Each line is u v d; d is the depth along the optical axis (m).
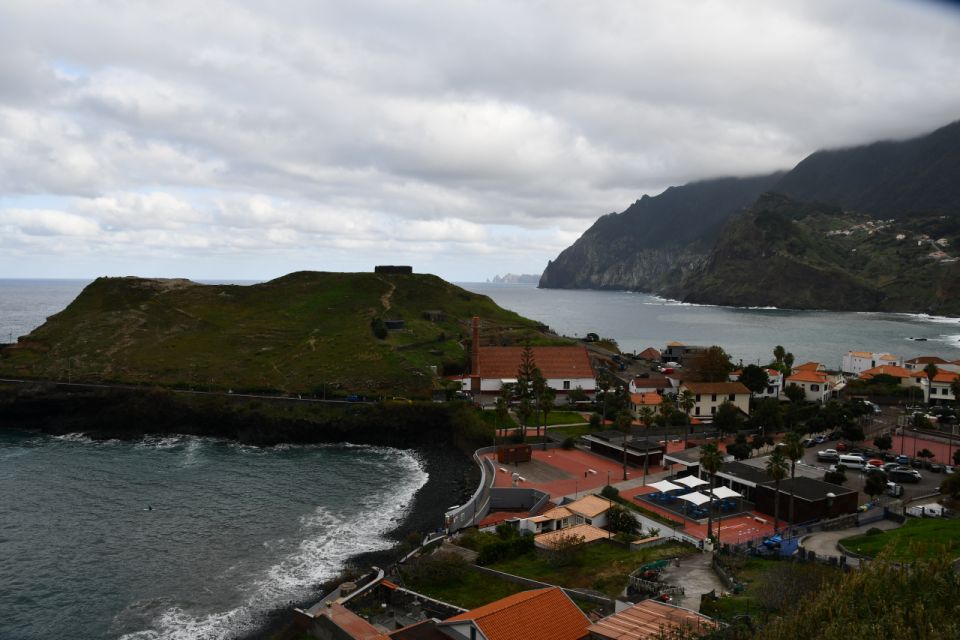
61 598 63.38
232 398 136.38
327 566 69.62
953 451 101.69
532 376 134.75
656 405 126.19
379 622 51.34
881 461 92.12
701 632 37.84
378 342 165.50
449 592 56.34
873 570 37.56
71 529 80.19
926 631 31.42
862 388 154.12
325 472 105.19
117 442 125.25
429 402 131.12
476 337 149.62
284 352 164.00
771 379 146.75
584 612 47.19
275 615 59.62
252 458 113.69
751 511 76.62
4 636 56.94
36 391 139.25
